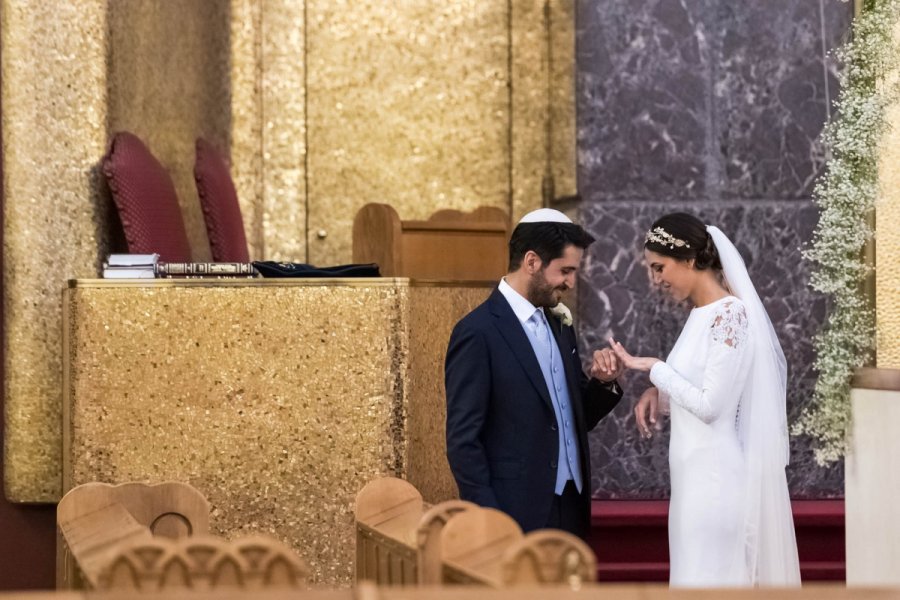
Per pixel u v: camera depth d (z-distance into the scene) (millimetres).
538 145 26781
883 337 16859
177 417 14945
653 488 23766
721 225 24172
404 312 15062
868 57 17172
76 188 17969
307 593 7227
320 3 26828
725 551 13906
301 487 14961
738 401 14195
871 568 15930
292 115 26734
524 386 13008
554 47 25969
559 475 13352
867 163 17047
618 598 7383
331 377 15008
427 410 16031
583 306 24078
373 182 26859
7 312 17672
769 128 24250
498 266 19484
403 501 12031
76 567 10695
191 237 23250
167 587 7828
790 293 24016
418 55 26984
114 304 14945
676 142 24281
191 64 23781
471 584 8555
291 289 15008
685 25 24312
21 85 17734
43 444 17594
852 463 16594
